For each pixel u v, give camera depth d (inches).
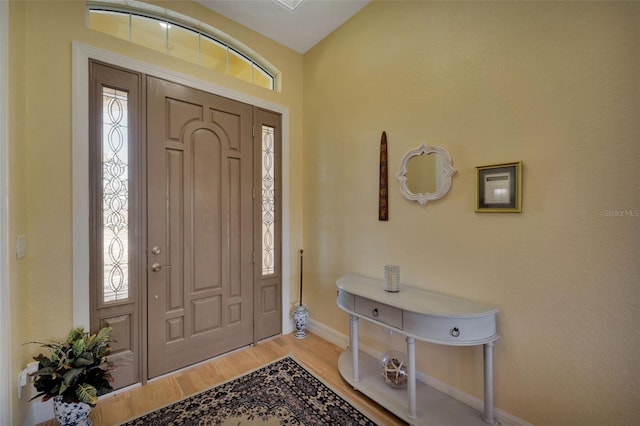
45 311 65.3
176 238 85.1
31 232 63.6
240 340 99.0
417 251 77.0
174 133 84.7
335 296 102.8
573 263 52.4
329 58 104.2
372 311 69.5
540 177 56.0
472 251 66.1
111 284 74.7
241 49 102.8
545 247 55.6
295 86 114.4
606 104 48.9
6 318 52.9
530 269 57.5
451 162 69.1
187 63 87.4
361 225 92.7
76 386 57.6
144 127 79.4
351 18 95.7
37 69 64.1
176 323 85.1
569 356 53.1
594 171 50.2
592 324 50.6
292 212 113.7
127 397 73.0
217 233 93.6
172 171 84.4
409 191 77.5
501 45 61.2
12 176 55.7
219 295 94.1
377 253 87.6
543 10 55.6
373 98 88.4
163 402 71.2
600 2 49.4
